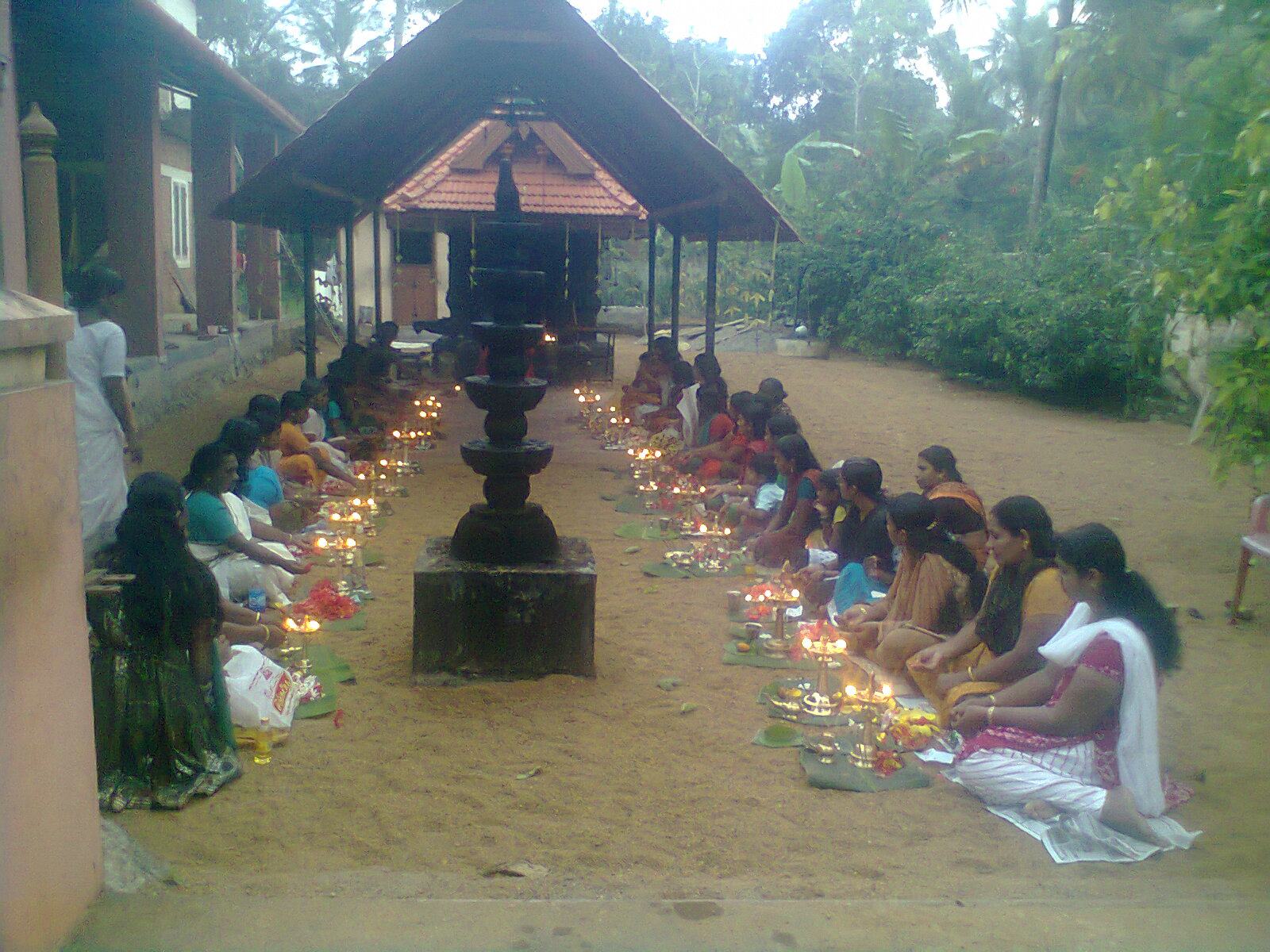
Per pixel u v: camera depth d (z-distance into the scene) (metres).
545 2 8.96
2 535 2.49
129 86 13.11
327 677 5.64
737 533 8.41
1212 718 5.41
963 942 2.98
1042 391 18.78
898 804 4.44
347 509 8.20
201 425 13.83
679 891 3.64
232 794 4.40
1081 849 3.98
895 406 17.61
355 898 3.33
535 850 3.97
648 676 5.86
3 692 2.50
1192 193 6.67
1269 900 3.41
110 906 3.05
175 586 4.29
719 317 31.14
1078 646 4.28
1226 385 7.14
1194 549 8.96
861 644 5.87
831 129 38.62
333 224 16.39
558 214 19.94
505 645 5.73
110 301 13.62
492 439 5.90
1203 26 4.50
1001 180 27.59
